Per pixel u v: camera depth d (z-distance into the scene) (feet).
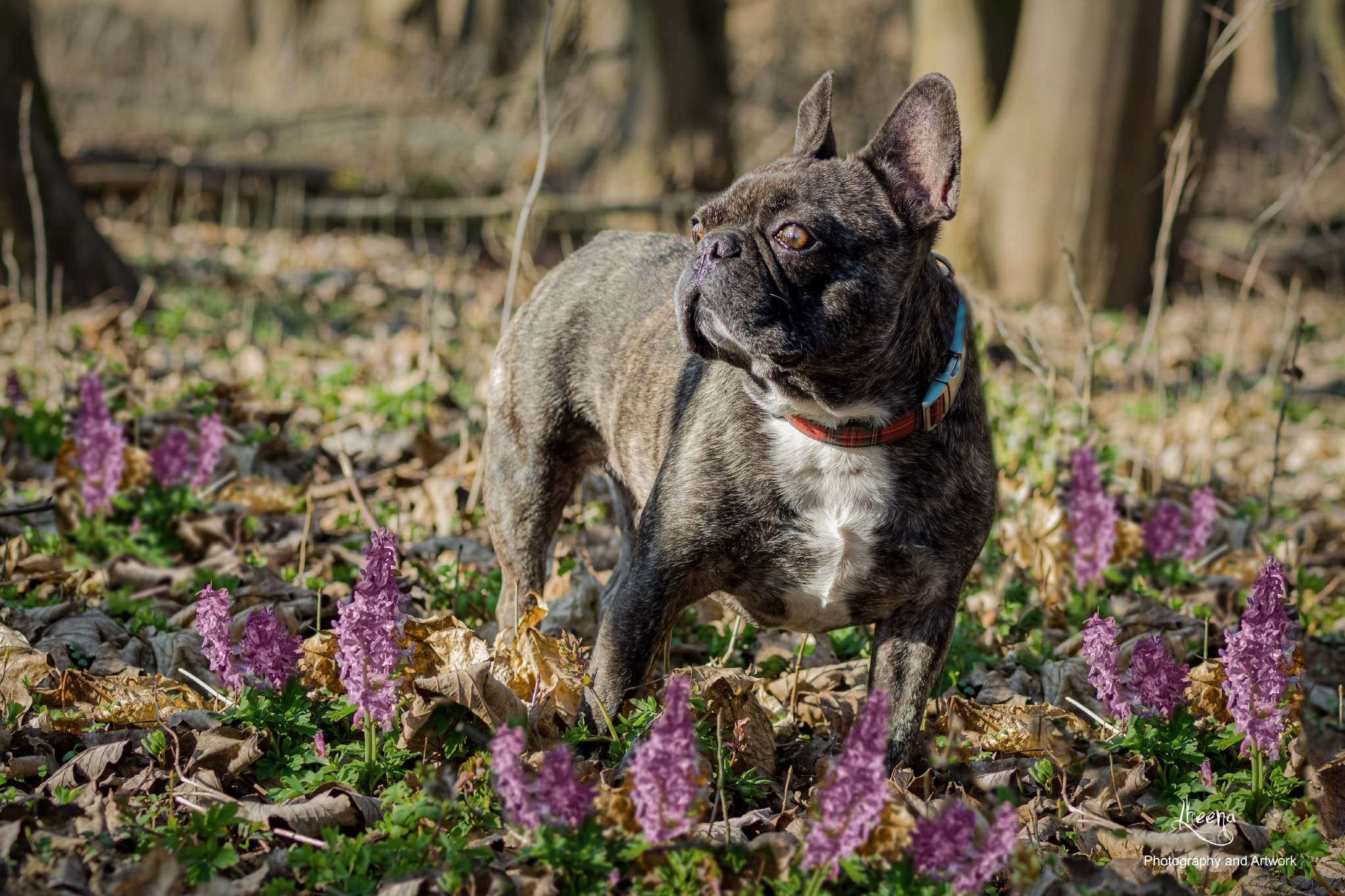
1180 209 19.65
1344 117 56.85
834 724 10.56
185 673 10.14
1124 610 13.47
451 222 40.83
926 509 9.84
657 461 11.04
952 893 7.43
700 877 7.49
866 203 9.42
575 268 12.70
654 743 7.25
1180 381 27.43
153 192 39.06
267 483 15.65
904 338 9.57
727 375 10.07
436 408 20.08
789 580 10.18
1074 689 11.64
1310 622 14.20
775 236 9.31
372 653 8.58
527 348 12.44
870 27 67.77
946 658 10.74
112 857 7.78
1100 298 37.50
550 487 12.39
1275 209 18.52
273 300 29.40
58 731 9.34
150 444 16.33
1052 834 8.99
